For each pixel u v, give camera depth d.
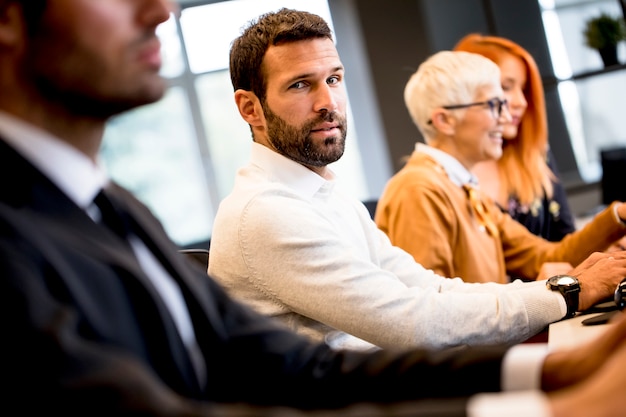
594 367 1.23
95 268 1.09
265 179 2.51
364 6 10.51
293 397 1.42
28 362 0.93
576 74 9.10
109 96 1.19
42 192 1.13
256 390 1.43
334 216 2.57
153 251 1.32
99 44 1.17
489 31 9.29
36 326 0.95
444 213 3.23
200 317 1.35
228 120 12.15
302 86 2.54
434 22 9.41
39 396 0.92
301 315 2.38
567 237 3.47
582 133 9.21
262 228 2.33
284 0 11.66
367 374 1.39
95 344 0.99
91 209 1.21
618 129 9.14
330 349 1.46
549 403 0.83
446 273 3.19
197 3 11.83
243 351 1.43
